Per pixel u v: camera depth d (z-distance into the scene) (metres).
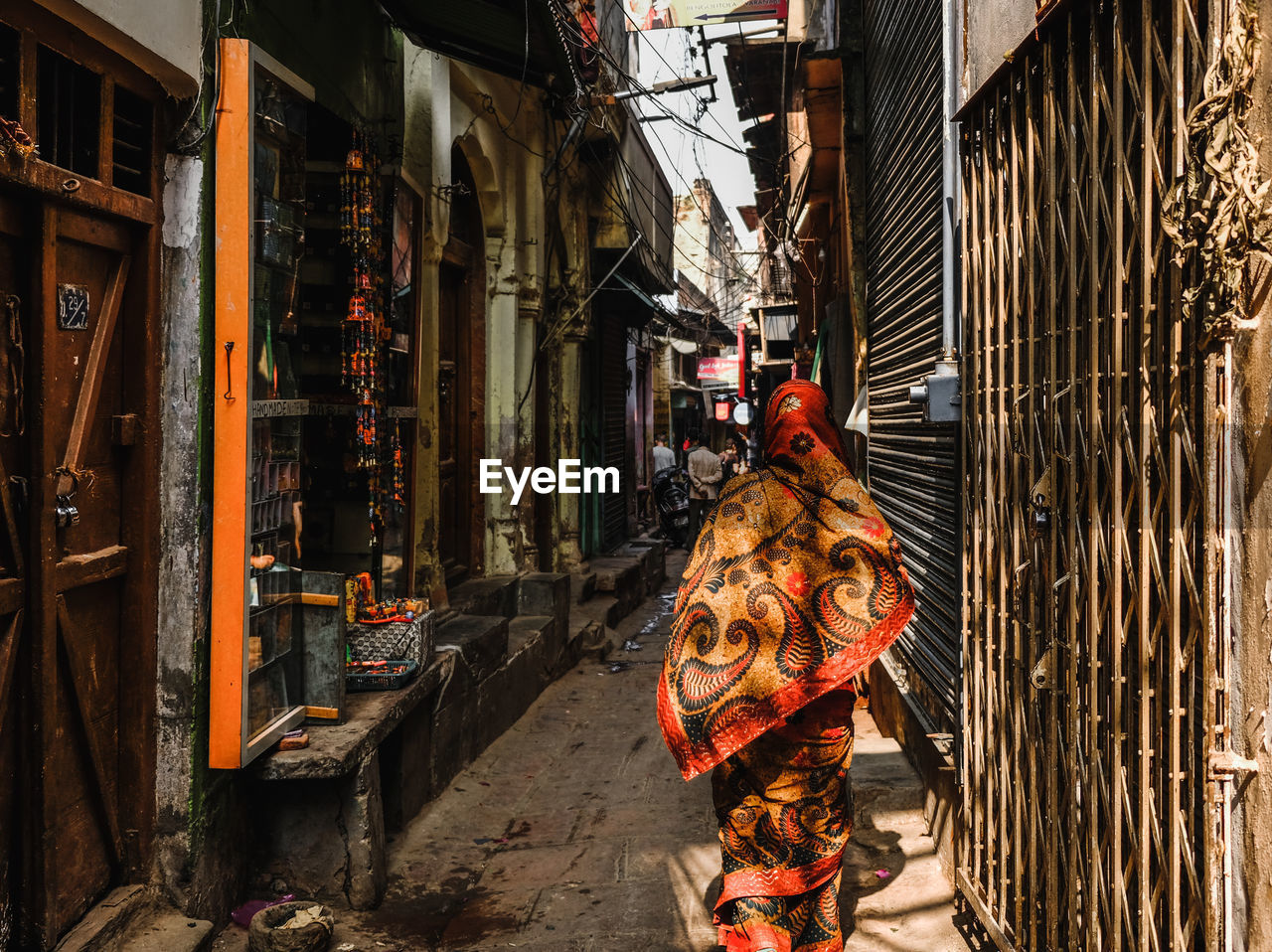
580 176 10.94
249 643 3.67
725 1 9.43
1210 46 1.83
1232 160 1.76
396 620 4.92
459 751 5.70
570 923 3.80
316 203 5.14
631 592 11.55
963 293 3.46
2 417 2.84
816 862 3.04
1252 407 1.79
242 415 3.54
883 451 5.59
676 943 3.60
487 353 8.89
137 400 3.44
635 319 14.56
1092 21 2.35
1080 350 2.54
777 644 2.97
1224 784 1.87
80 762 3.20
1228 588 1.87
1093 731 2.34
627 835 4.72
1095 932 2.33
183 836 3.49
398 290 5.60
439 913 3.99
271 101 3.88
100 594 3.32
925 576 4.35
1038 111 2.81
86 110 3.16
